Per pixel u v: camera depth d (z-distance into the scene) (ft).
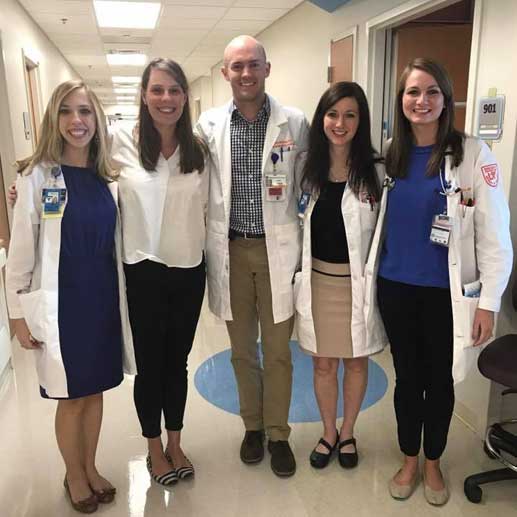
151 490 7.00
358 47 12.35
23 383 10.22
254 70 6.38
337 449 7.75
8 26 14.34
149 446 7.11
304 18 16.17
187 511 6.61
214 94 33.58
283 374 7.37
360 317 6.77
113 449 7.94
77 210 5.75
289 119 6.93
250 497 6.86
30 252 5.70
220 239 6.89
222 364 10.85
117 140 6.35
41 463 7.58
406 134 6.15
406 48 11.61
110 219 5.98
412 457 6.82
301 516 6.51
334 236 6.68
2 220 13.53
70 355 5.91
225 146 6.72
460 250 5.97
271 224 6.79
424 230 6.05
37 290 5.70
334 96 6.28
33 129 18.85
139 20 19.01
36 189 5.64
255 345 7.65
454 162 5.83
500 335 7.67
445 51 11.53
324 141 6.59
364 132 6.46
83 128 5.66
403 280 6.25
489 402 7.87
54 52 24.02
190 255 6.45
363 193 6.47
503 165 7.34
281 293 6.98
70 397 5.99
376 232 6.45
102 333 6.12
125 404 9.31
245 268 7.05
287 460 7.31
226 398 9.45
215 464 7.55
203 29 20.62
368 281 6.60
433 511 6.56
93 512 6.58
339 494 6.91
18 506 6.68
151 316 6.40
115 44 23.97
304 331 7.07
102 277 6.04
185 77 6.07
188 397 9.48
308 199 6.73
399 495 6.76
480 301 5.91
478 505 6.64
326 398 7.47
